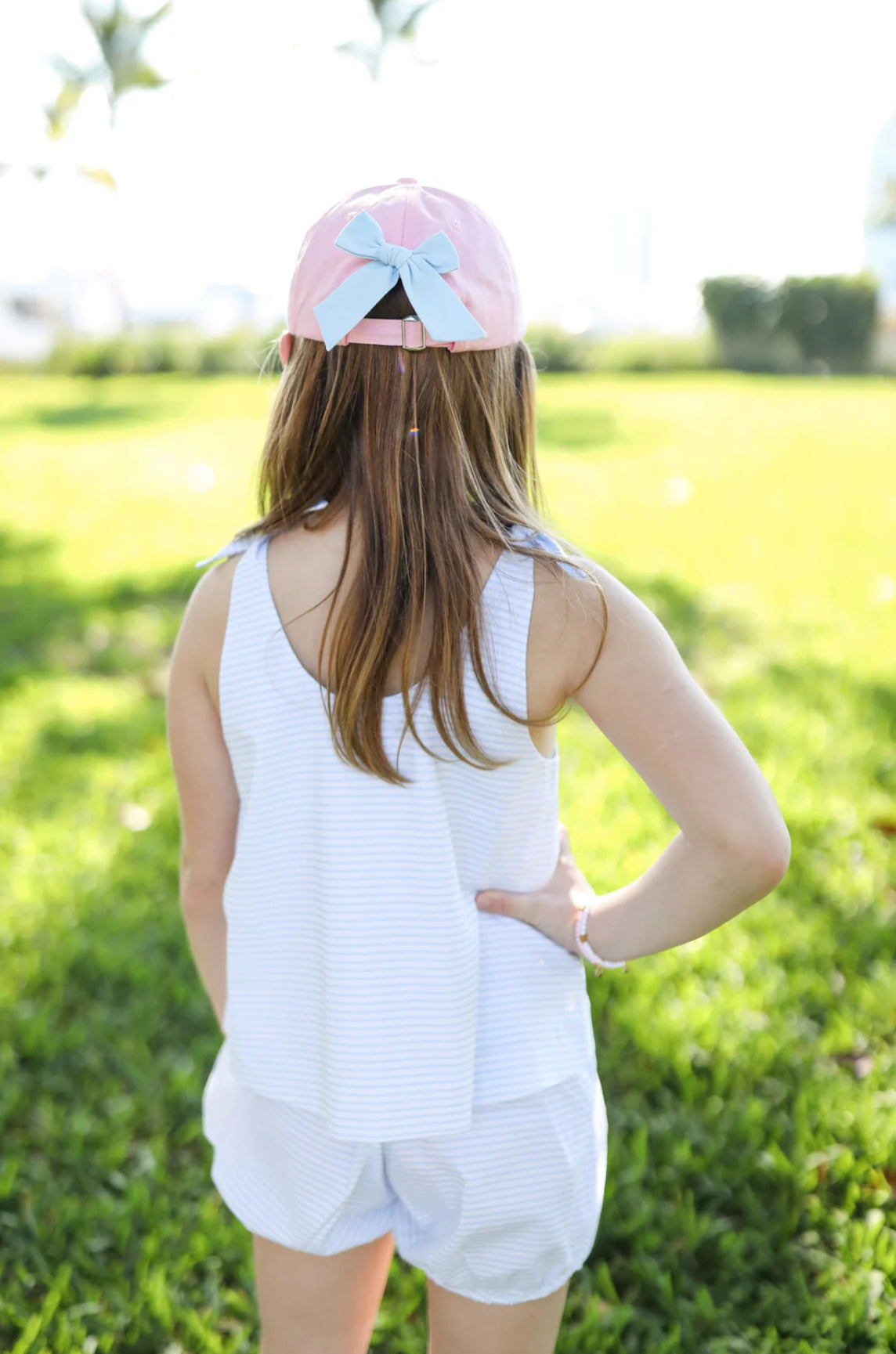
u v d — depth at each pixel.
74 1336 1.86
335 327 1.12
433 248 1.12
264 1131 1.33
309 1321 1.38
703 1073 2.39
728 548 6.22
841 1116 2.20
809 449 9.45
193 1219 2.12
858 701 4.08
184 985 2.70
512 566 1.16
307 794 1.22
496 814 1.23
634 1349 1.86
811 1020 2.52
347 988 1.22
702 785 1.15
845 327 17.84
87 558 6.43
